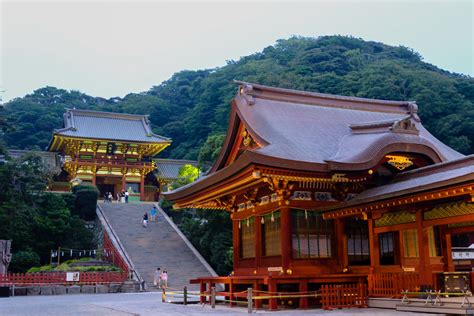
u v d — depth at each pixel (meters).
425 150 22.45
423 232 18.95
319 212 23.03
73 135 87.25
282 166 20.44
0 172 56.59
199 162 60.72
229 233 50.94
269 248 24.00
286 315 18.05
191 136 124.75
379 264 21.42
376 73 101.31
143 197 91.81
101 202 75.75
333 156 22.97
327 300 20.45
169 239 57.22
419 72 97.81
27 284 39.16
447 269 20.52
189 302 26.98
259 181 22.41
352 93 99.06
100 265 47.56
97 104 152.25
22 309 23.47
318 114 27.53
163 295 28.14
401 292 18.98
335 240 23.17
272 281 20.78
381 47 151.62
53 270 44.88
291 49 155.62
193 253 52.88
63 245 59.16
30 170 60.75
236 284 26.05
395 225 20.69
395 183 21.45
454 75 128.62
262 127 24.53
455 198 17.69
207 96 127.12
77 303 27.52
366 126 24.53
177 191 28.36
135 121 99.88
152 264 48.31
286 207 22.16
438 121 80.00
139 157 94.00
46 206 62.19
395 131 22.50
